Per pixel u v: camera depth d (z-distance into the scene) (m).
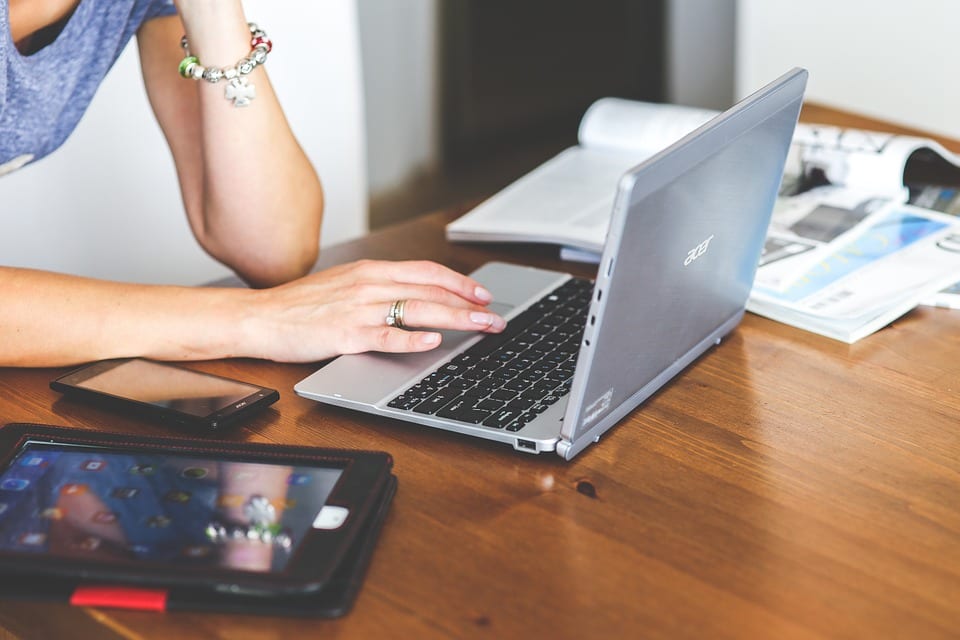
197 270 2.14
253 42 1.15
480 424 0.83
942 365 0.96
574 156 1.45
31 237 1.86
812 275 1.10
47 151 1.22
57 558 0.66
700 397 0.91
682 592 0.67
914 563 0.69
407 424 0.87
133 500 0.72
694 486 0.78
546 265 1.20
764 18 3.20
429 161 2.59
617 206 0.71
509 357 0.94
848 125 1.56
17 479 0.75
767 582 0.67
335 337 0.96
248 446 0.78
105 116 1.90
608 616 0.65
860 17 2.99
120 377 0.94
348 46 2.25
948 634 0.63
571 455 0.80
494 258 1.22
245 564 0.65
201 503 0.72
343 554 0.66
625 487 0.78
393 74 2.43
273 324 0.98
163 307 0.99
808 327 1.03
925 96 2.94
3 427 0.81
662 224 0.77
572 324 1.01
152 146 1.99
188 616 0.66
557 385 0.89
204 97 1.15
